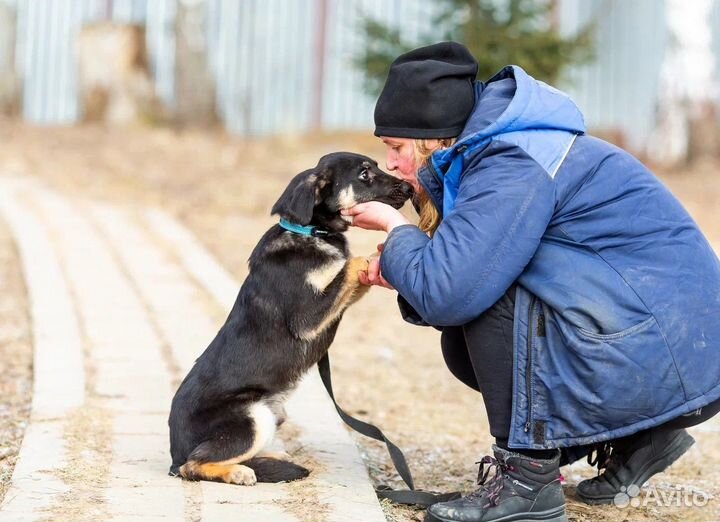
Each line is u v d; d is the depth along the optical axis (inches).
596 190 181.2
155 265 433.1
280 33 746.2
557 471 186.4
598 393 175.6
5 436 238.1
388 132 195.5
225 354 211.3
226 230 508.7
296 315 211.5
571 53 578.9
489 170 179.6
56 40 762.8
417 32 700.0
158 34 759.1
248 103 753.6
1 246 447.2
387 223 193.2
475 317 181.0
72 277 403.2
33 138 684.7
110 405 259.4
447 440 259.9
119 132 708.0
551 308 178.4
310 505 188.9
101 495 191.0
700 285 179.8
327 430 247.0
